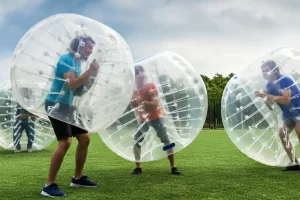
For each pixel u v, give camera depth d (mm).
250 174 4441
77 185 3705
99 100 3285
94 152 7629
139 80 4156
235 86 4629
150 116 4129
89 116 3275
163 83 4203
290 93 4207
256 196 3191
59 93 3131
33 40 3188
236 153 7258
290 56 4406
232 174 4473
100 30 3350
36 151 7816
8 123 7387
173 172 4566
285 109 4246
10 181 4121
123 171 4871
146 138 4191
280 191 3393
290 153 4340
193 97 4305
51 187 3279
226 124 4719
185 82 4285
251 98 4445
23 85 3189
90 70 3176
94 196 3258
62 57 3139
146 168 5168
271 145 4406
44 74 3152
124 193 3375
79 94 3180
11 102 7332
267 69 4359
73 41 3178
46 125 7539
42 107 3195
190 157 6555
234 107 4570
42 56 3162
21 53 3180
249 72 4578
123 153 4348
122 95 3377
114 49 3338
